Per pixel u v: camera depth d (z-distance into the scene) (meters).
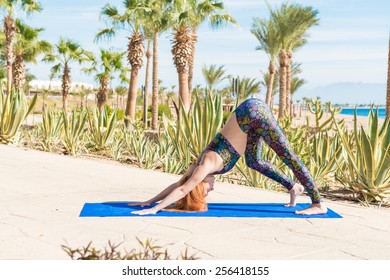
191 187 6.37
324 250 4.91
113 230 5.43
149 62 35.19
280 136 6.54
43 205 6.65
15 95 13.80
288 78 43.28
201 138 10.75
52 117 14.77
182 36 26.70
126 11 29.20
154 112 31.50
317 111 13.81
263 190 8.73
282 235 5.44
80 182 8.49
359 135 9.95
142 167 12.73
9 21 33.28
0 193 7.33
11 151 11.62
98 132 14.84
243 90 51.31
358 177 9.89
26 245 4.79
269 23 34.84
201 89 42.19
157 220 5.94
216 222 5.94
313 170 11.34
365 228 5.90
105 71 40.19
